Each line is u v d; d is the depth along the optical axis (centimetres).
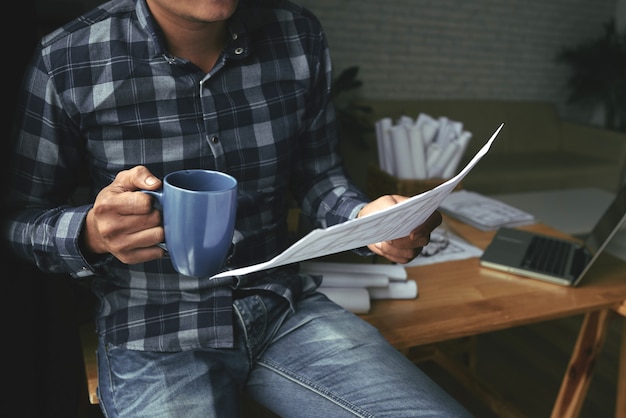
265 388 100
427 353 168
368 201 108
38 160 94
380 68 464
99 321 99
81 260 83
